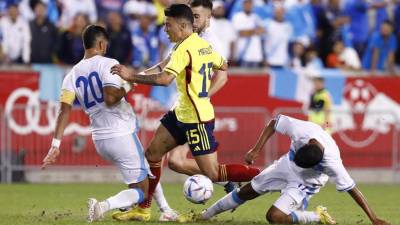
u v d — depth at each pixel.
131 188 33.16
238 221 34.22
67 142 59.56
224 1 67.12
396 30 69.44
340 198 47.22
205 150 33.47
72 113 59.38
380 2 70.00
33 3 65.56
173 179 61.81
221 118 61.00
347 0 69.75
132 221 33.59
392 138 62.34
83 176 60.12
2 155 59.12
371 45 67.88
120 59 62.81
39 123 59.50
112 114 32.81
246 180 34.16
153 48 64.31
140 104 60.28
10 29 63.25
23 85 60.19
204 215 33.69
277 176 32.47
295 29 67.38
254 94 62.59
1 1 65.38
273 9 66.62
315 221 32.59
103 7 66.25
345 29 68.06
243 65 65.38
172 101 60.84
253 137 61.28
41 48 63.59
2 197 46.50
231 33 64.62
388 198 48.41
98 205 31.73
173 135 34.12
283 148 61.06
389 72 64.81
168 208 34.84
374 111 62.09
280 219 32.09
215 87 34.78
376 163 62.19
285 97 62.88
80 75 32.59
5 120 59.16
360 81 63.25
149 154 34.47
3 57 63.16
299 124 31.91
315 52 66.94
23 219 34.28
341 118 61.75
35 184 56.97
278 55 65.94
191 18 32.59
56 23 64.94
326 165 31.12
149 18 64.56
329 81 62.81
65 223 32.41
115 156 33.03
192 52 32.47
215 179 34.00
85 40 32.88
